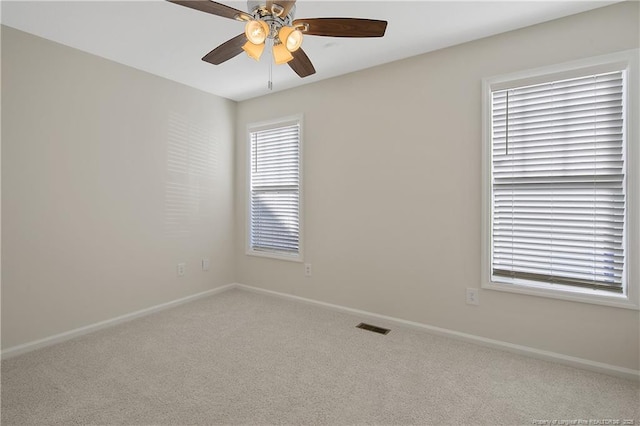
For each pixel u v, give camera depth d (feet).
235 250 14.14
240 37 6.13
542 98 7.97
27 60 8.20
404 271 9.88
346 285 11.04
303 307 11.70
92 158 9.47
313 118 11.66
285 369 7.50
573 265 7.72
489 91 8.51
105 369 7.45
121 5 7.07
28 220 8.28
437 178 9.28
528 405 6.24
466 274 8.92
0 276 7.88
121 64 10.08
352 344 8.78
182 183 11.96
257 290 13.41
